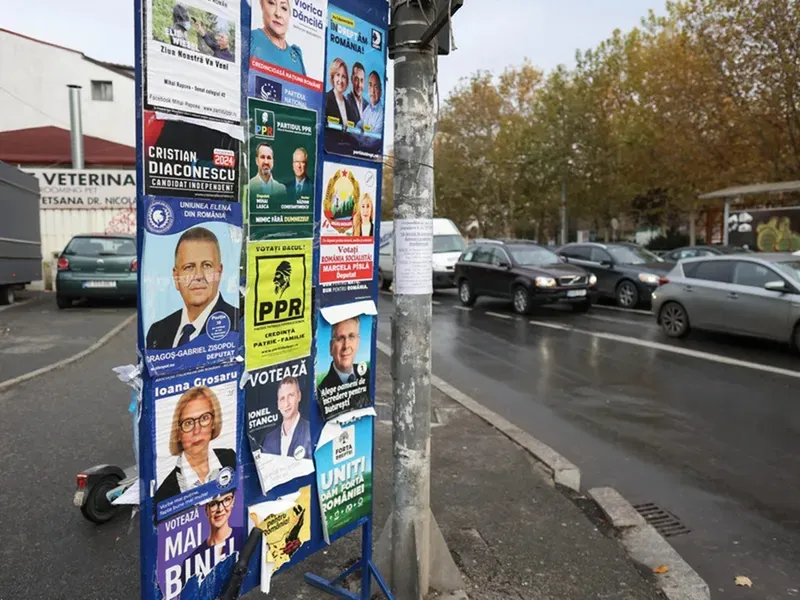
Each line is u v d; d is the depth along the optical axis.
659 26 30.20
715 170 26.42
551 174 35.06
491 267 16.36
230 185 2.43
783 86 21.73
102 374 7.78
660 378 8.40
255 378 2.63
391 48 3.09
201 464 2.45
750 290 10.25
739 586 3.67
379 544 3.33
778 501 4.73
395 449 3.23
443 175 46.38
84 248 14.10
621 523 4.32
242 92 2.43
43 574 3.42
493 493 4.66
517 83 45.88
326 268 2.92
